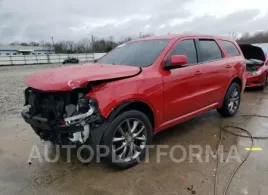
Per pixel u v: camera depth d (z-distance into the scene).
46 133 2.86
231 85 4.85
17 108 6.34
